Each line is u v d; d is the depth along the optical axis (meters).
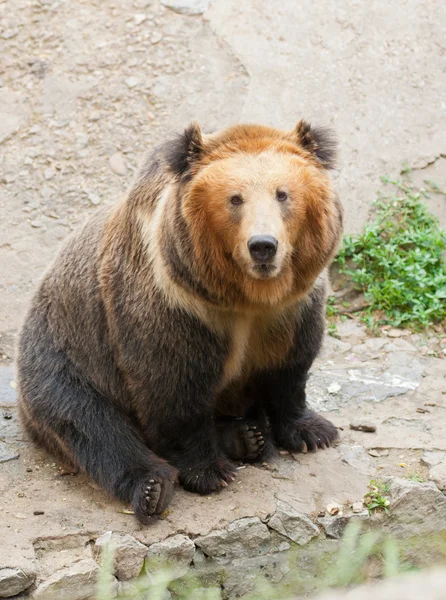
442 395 13.06
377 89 17.80
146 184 10.52
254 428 11.04
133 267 10.42
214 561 10.07
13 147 16.91
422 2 18.80
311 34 18.30
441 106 17.75
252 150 9.74
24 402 11.39
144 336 10.23
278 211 9.30
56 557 9.60
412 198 16.41
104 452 10.55
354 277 15.55
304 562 10.37
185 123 17.19
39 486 10.77
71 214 16.25
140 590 9.71
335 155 10.13
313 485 10.84
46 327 11.44
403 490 10.70
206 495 10.56
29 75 17.67
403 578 5.90
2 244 15.80
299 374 11.18
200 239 9.58
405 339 14.70
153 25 18.25
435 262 15.67
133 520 10.11
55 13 18.30
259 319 10.47
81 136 17.03
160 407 10.44
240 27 18.28
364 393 13.05
